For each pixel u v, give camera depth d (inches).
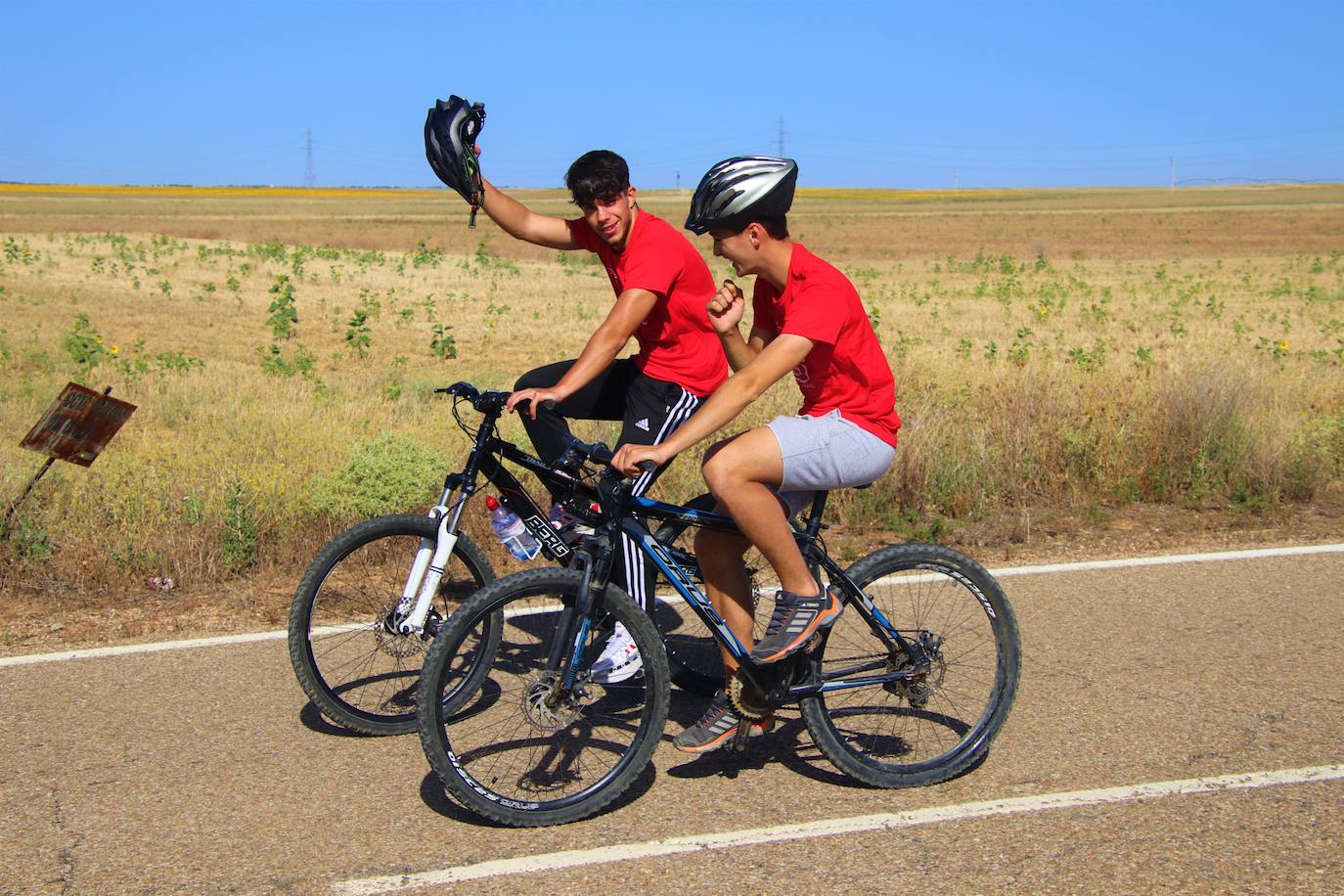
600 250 174.7
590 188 158.1
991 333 751.1
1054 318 852.0
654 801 144.9
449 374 544.1
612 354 155.8
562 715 139.4
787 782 150.5
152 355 570.3
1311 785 145.4
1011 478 300.4
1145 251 2066.9
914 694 152.3
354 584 171.6
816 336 132.3
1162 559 248.4
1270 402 374.9
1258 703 171.5
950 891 122.7
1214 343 653.9
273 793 145.0
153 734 162.4
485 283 1143.6
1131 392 350.9
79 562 231.1
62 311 759.7
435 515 160.2
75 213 3223.4
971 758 149.7
